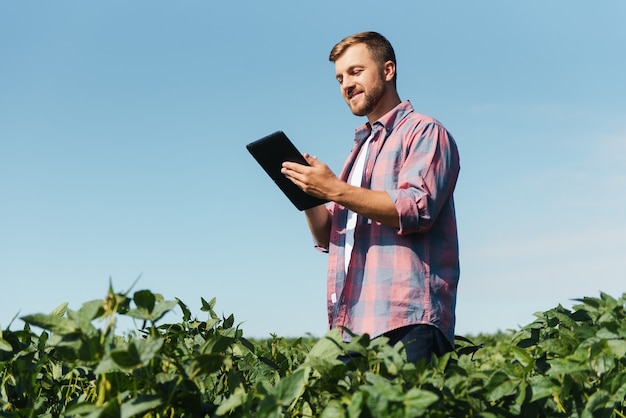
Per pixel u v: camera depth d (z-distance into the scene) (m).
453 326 3.07
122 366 1.82
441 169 3.04
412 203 2.91
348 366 2.16
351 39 3.41
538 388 2.11
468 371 2.17
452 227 3.14
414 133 3.13
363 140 3.50
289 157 3.16
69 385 2.61
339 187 2.95
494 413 2.08
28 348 2.52
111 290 1.89
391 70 3.42
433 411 1.87
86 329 1.87
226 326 2.90
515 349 2.20
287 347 3.52
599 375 2.15
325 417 1.86
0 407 2.31
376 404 1.76
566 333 2.35
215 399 2.31
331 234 3.36
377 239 3.07
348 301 3.14
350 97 3.42
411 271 2.98
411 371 1.99
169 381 1.98
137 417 1.98
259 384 2.02
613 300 2.52
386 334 2.95
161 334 2.62
